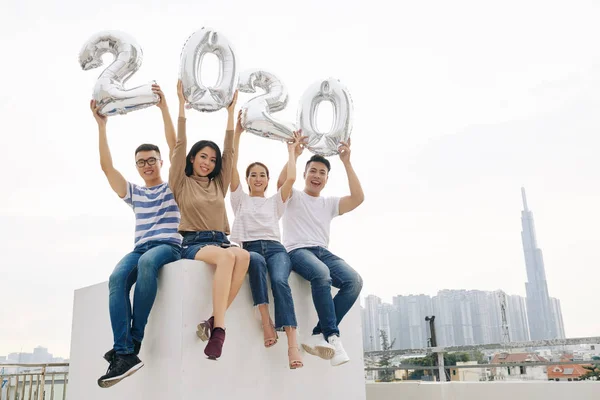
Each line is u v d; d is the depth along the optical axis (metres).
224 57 3.42
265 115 3.48
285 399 3.08
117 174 3.20
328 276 3.20
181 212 3.10
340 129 3.74
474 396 4.28
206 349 2.58
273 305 3.16
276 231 3.34
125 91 3.15
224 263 2.78
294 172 3.46
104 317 3.41
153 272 2.80
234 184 3.42
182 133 3.16
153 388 2.81
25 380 5.20
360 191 3.71
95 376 3.40
